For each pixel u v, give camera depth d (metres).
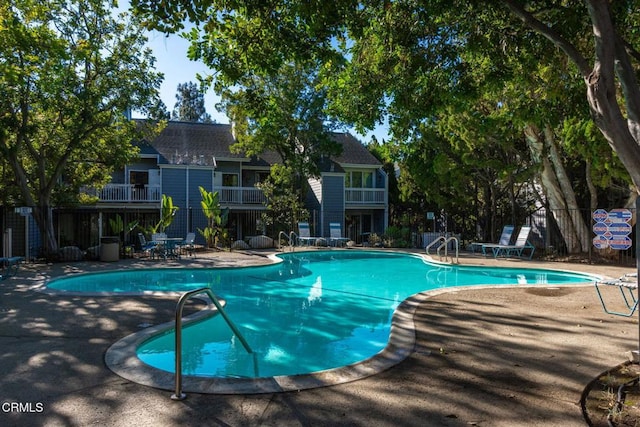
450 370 4.49
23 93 14.16
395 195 30.81
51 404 3.68
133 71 16.25
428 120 18.91
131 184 24.27
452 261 15.51
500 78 8.55
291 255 18.58
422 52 8.27
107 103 16.03
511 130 15.98
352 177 30.02
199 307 7.61
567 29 7.27
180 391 3.78
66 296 8.55
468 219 25.83
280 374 5.20
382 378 4.27
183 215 25.19
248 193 27.03
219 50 7.31
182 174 25.25
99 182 19.48
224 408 3.60
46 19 14.80
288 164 23.91
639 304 4.54
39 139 16.45
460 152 18.75
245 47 7.19
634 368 4.51
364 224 30.59
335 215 27.80
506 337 5.70
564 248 18.14
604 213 10.16
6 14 13.31
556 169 16.92
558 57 9.08
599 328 6.15
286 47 7.13
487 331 5.99
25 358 4.86
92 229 24.75
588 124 13.23
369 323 7.70
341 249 20.22
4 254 14.77
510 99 14.28
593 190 16.42
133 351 5.11
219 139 29.06
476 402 3.71
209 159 26.33
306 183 25.06
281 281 12.39
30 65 14.09
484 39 8.01
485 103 17.27
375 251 19.48
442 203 22.06
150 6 5.39
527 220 22.97
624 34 7.77
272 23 6.63
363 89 9.27
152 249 16.70
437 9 7.16
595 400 3.77
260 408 3.60
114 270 13.04
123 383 4.14
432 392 3.92
